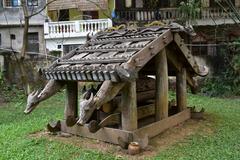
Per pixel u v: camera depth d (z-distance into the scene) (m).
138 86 6.83
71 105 6.41
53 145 5.71
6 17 18.97
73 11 20.31
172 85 13.13
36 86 15.09
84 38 18.23
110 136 5.63
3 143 6.06
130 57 5.34
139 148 5.23
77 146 5.62
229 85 13.84
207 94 13.27
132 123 5.48
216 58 15.09
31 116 9.32
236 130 6.61
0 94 14.33
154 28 6.35
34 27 19.14
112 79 5.07
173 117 6.68
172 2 18.41
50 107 11.00
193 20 16.17
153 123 6.16
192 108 7.58
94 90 5.79
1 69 15.61
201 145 5.65
